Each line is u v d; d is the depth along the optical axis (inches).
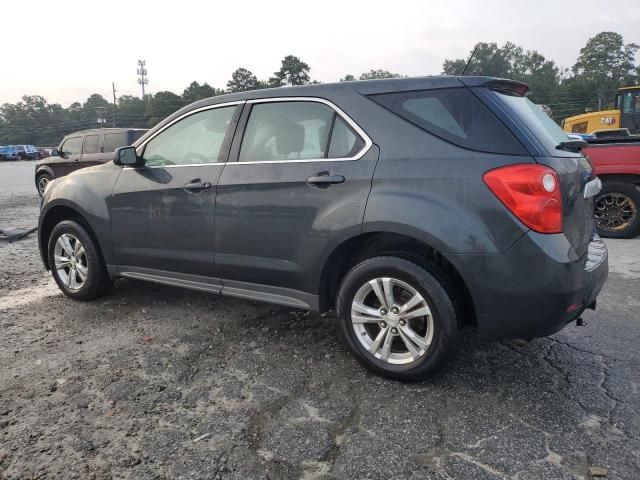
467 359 140.5
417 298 121.1
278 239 137.9
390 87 127.9
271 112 144.6
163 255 162.4
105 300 189.0
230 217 145.8
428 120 121.5
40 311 178.4
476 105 117.6
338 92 133.8
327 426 109.2
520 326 113.9
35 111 4832.7
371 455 99.3
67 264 189.0
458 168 114.7
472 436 105.3
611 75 3668.8
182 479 92.8
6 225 375.9
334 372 133.1
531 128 116.3
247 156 146.4
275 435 106.0
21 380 128.1
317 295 135.6
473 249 112.3
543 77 3644.2
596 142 305.7
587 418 111.8
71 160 512.7
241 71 3545.8
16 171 1321.4
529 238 109.0
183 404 117.6
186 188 153.4
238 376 131.1
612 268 240.1
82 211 177.8
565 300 110.3
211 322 167.3
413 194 117.9
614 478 92.8
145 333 158.2
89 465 96.5
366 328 132.2
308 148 135.9
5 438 104.3
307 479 93.0
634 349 147.9
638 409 115.4
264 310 178.4
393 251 126.8
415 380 125.3
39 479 92.7
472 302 117.7
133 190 166.4
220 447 102.0
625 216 307.6
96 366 135.9
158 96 3838.6
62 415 112.7
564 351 146.3
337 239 127.5
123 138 481.1
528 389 124.3
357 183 125.0
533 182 108.4
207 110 158.6
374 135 126.0
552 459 98.0
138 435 105.8
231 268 148.3
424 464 96.7
